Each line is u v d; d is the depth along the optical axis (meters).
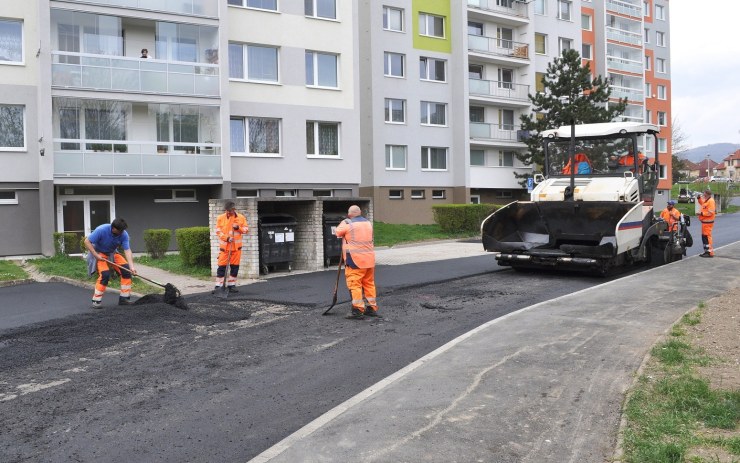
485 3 37.94
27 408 5.79
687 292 10.95
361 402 5.54
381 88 33.16
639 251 14.05
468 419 5.05
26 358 7.56
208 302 11.26
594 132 14.52
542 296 11.36
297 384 6.37
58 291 13.53
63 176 20.70
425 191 35.03
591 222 14.08
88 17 21.55
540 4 41.94
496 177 38.03
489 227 14.67
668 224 15.89
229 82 24.80
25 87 20.83
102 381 6.60
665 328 8.04
